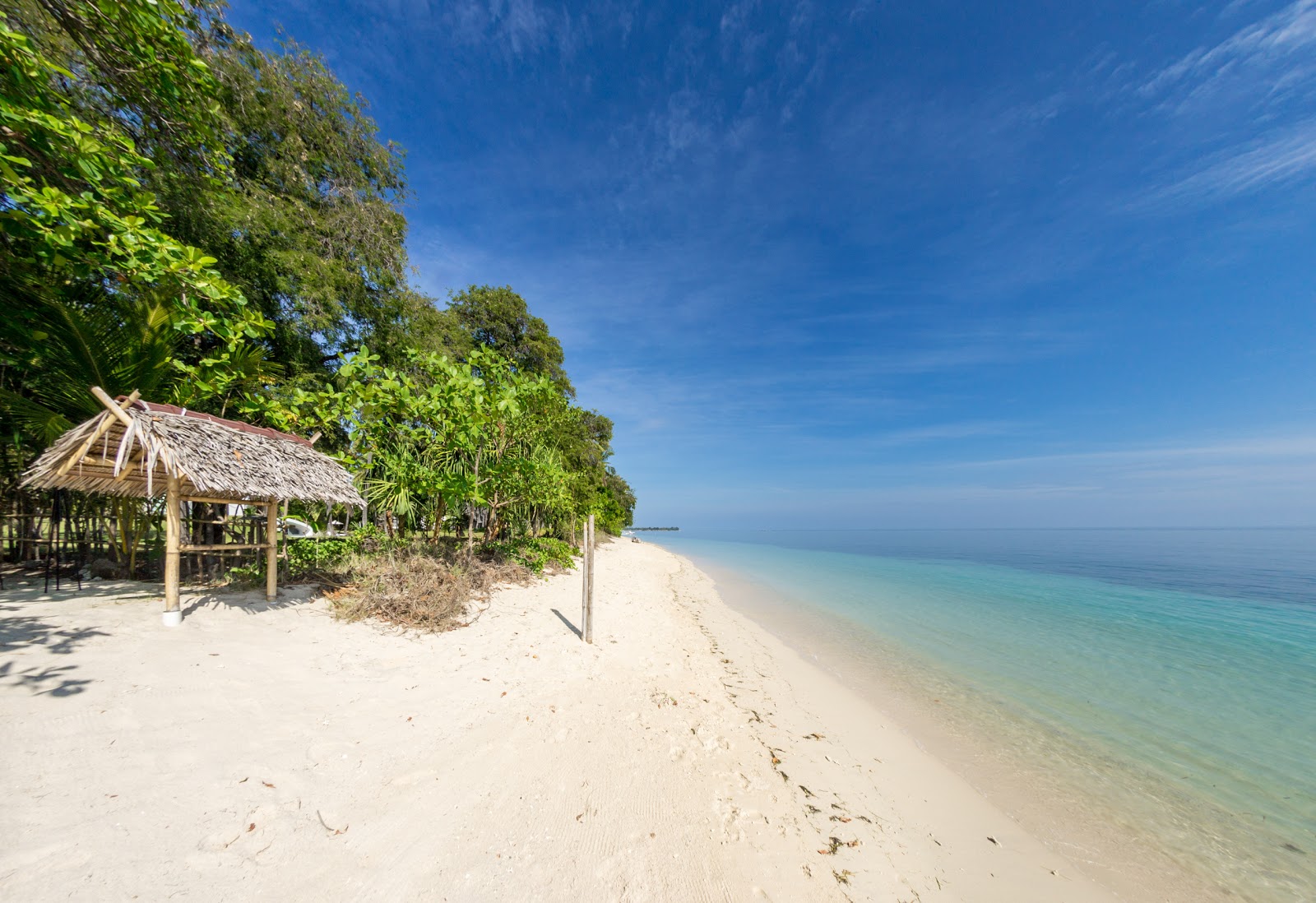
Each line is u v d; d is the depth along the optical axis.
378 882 2.41
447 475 9.11
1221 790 4.93
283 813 2.71
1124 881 3.66
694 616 11.92
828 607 14.34
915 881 3.35
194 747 3.09
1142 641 10.82
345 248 11.05
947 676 8.13
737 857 3.21
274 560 6.07
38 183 4.90
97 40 5.30
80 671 3.63
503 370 11.09
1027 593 17.50
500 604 8.24
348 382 9.34
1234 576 24.11
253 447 5.42
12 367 6.24
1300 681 8.29
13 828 2.18
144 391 6.38
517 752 3.86
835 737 5.54
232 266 8.62
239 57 9.06
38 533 6.64
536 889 2.56
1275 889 3.65
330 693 4.23
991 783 4.91
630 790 3.66
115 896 2.02
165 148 6.56
